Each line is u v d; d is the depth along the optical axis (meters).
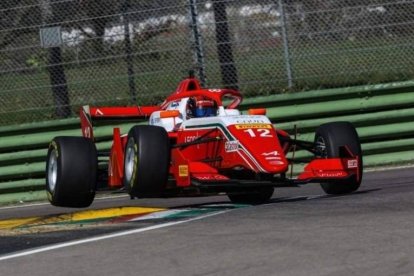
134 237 25.59
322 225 25.23
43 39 48.97
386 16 49.94
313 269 19.72
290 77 49.62
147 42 50.06
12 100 50.16
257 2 49.62
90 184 33.25
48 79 49.75
